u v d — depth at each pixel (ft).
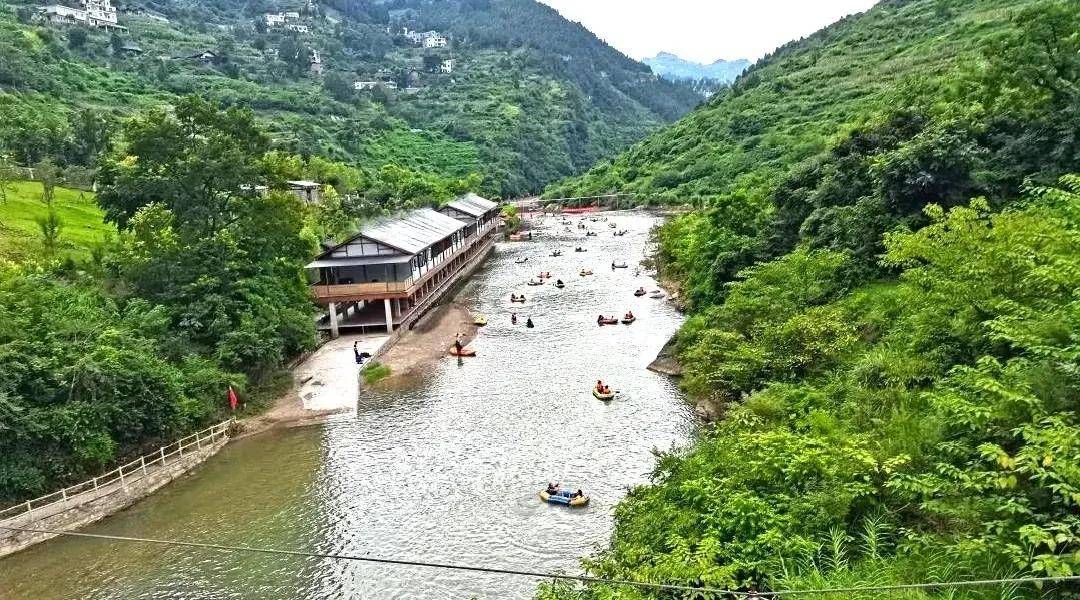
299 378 154.92
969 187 119.65
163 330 133.59
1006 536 43.16
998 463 44.47
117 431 110.32
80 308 123.44
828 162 156.87
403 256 189.47
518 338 185.78
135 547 94.07
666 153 577.84
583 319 202.28
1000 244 69.31
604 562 62.03
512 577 84.02
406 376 158.51
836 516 53.01
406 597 81.41
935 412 64.13
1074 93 116.57
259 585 84.89
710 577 48.55
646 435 120.98
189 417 122.93
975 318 70.28
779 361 107.55
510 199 606.14
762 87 603.67
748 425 81.92
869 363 87.66
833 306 120.26
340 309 199.93
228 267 148.77
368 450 120.98
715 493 62.34
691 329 149.28
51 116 353.72
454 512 99.55
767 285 133.69
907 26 594.65
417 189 357.82
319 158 384.27
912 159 122.52
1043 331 52.26
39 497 97.76
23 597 84.23
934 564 45.06
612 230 399.85
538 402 139.23
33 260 152.05
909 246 80.12
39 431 98.43
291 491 107.96
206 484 111.14
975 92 144.46
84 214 225.56
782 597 46.24
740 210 188.44
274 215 162.40
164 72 573.33
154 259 142.41
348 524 97.81
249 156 158.40
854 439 62.44
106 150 287.89
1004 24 430.20
